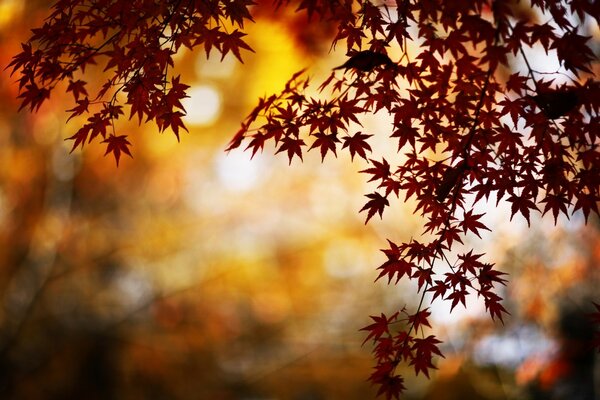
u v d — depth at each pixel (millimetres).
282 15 4664
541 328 6648
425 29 2799
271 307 10523
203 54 7793
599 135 2648
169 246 10336
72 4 2869
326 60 5363
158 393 9789
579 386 6910
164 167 10398
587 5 2564
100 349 9633
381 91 2756
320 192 10570
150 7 2758
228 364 10234
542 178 2645
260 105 3100
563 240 6344
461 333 7027
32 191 9398
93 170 9703
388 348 2861
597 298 6582
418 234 8867
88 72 7617
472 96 2777
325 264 10680
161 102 2689
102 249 10023
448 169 2635
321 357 10227
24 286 9555
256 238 10875
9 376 9219
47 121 8820
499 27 2752
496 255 6594
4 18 5199
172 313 10070
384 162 2754
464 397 7035
